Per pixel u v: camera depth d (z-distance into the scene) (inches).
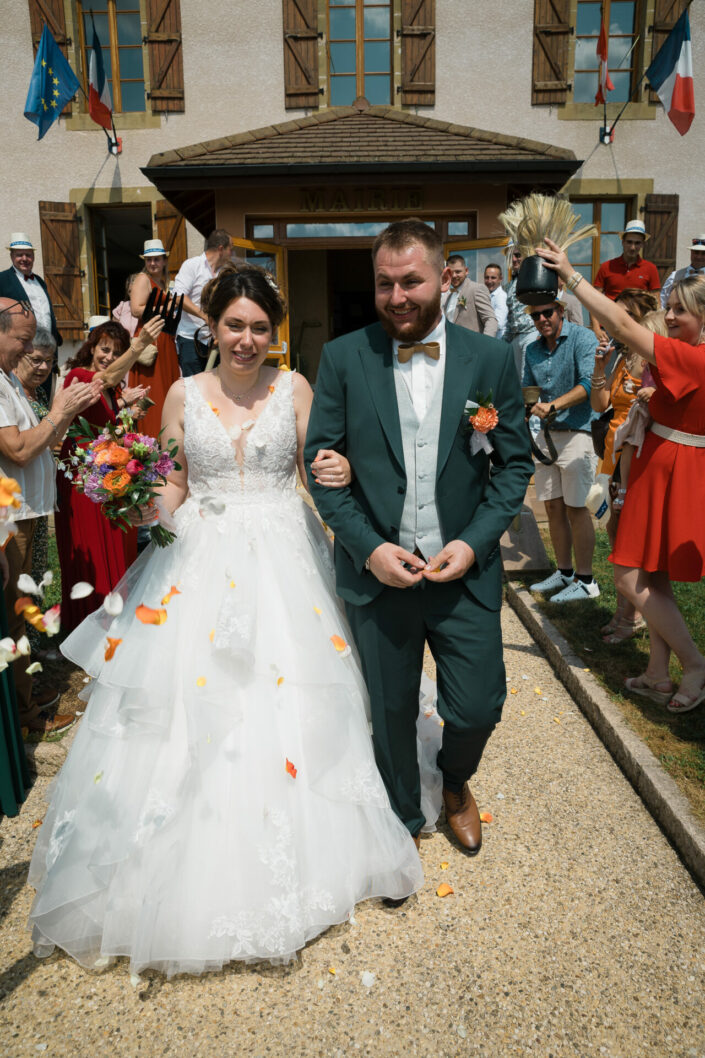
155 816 89.0
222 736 91.3
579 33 418.0
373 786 96.2
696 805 112.7
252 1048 80.9
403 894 100.0
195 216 416.5
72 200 421.7
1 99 415.8
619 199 430.9
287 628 98.7
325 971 90.4
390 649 98.7
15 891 105.0
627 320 122.3
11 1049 81.3
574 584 202.7
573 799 122.6
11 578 135.2
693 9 405.7
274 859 88.5
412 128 386.6
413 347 94.2
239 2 409.4
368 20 420.5
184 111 417.1
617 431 139.9
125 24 419.2
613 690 149.1
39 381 148.3
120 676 93.2
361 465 97.1
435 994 87.3
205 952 86.1
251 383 109.0
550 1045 81.2
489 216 384.2
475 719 98.8
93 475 99.0
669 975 89.8
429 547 98.2
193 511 108.5
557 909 99.7
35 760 130.4
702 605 192.1
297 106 416.2
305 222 393.1
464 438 95.4
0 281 306.8
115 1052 80.7
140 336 160.2
